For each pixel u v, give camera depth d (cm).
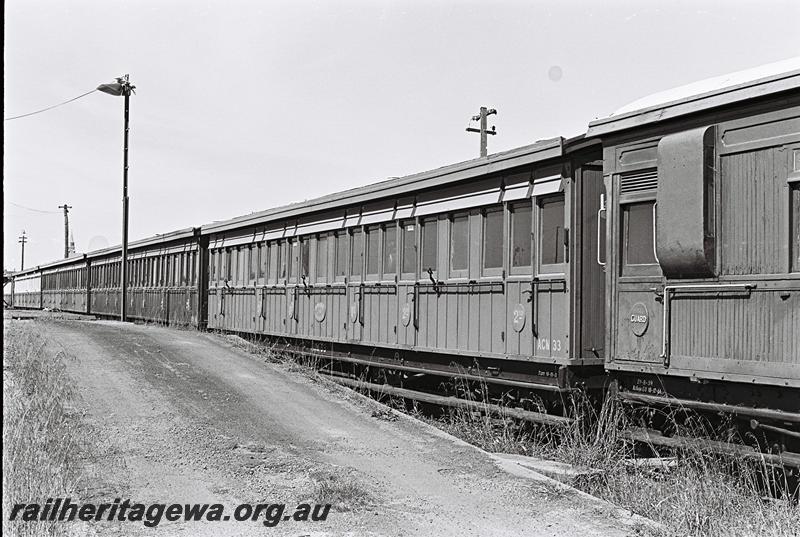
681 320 775
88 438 766
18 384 947
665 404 793
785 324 682
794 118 682
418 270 1224
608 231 863
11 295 5888
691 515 606
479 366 1085
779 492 698
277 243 1750
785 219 686
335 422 922
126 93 2566
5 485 588
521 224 1015
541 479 711
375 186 1328
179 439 800
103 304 3256
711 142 750
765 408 705
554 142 928
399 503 638
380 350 1336
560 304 936
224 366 1222
